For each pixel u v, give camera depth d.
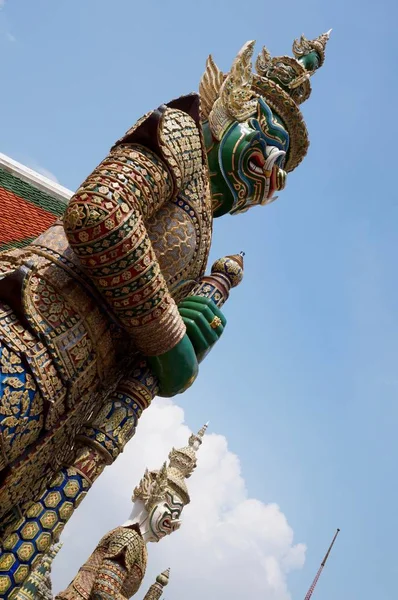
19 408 3.79
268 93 6.03
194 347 5.05
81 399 4.33
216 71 5.60
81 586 7.42
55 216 9.67
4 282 3.85
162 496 9.46
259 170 5.61
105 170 4.10
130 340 4.70
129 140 4.40
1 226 8.22
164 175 4.39
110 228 3.90
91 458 4.50
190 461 10.63
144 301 4.16
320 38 7.09
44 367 3.92
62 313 4.08
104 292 4.14
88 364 4.28
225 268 5.74
